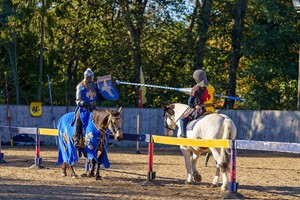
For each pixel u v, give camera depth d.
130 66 40.97
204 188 15.35
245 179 17.58
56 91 43.44
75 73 42.16
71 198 13.35
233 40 41.19
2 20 39.38
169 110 16.62
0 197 13.39
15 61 40.19
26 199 13.17
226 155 14.26
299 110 31.94
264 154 28.19
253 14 42.09
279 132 31.72
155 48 40.22
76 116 16.45
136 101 40.06
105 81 16.59
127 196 13.77
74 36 40.88
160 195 14.03
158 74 40.75
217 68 41.62
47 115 33.78
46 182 16.11
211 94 15.56
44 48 41.12
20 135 32.38
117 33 40.00
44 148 29.70
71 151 16.69
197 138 15.01
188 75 40.66
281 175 18.89
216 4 43.06
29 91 42.94
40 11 38.91
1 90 42.25
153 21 39.72
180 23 41.22
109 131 15.90
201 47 40.03
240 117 32.66
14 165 20.45
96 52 40.22
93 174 17.23
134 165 21.14
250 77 43.50
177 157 25.20
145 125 33.34
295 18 39.00
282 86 40.31
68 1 39.53
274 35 39.31
